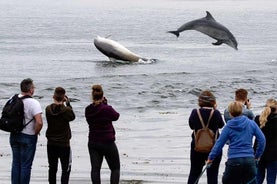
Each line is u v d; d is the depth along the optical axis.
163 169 46.41
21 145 36.97
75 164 48.38
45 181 42.25
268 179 37.84
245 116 33.84
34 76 115.38
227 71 122.44
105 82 103.56
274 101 37.88
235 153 33.31
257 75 116.06
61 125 37.09
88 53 168.88
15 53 165.00
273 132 37.56
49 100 86.62
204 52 176.62
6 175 44.09
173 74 114.19
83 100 86.75
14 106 36.66
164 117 75.00
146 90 95.81
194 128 36.06
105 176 43.84
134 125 69.12
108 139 37.03
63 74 118.62
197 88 98.06
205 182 41.50
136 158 50.84
